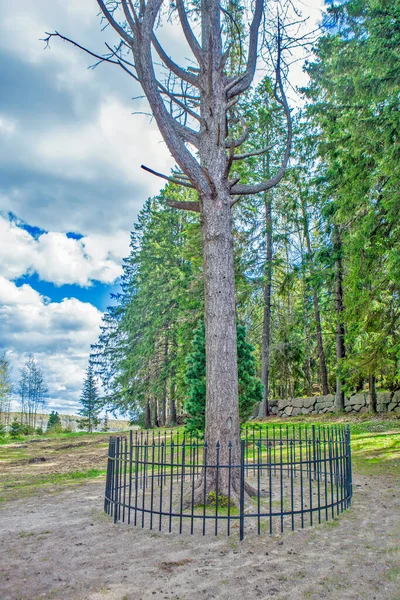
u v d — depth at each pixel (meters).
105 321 35.78
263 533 4.98
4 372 31.88
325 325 24.62
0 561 4.36
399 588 3.54
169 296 26.31
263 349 23.20
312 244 23.52
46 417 52.22
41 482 9.97
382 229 12.35
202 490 6.27
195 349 11.76
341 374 16.19
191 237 17.89
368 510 5.89
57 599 3.48
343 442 6.27
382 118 11.19
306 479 8.30
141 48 6.80
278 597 3.43
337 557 4.21
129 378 30.05
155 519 5.76
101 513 6.19
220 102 7.39
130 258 36.22
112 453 6.31
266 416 23.02
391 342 14.97
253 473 9.00
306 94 16.45
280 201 22.05
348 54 13.04
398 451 10.38
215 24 7.55
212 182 6.89
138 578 3.83
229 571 3.94
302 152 20.84
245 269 19.02
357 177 12.41
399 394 16.97
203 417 11.08
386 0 10.82
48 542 4.91
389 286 13.41
